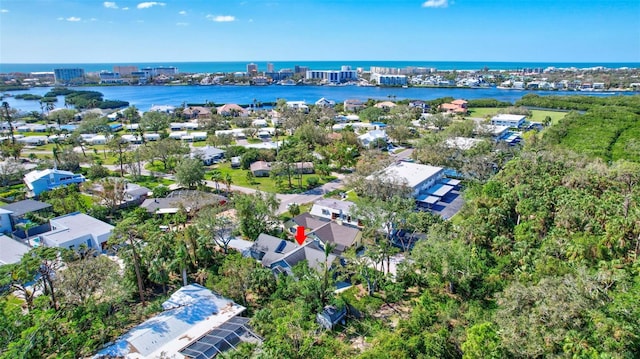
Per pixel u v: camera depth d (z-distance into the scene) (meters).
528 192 75.94
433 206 89.56
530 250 58.22
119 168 123.44
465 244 61.94
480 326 37.94
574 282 41.34
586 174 82.19
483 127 152.38
